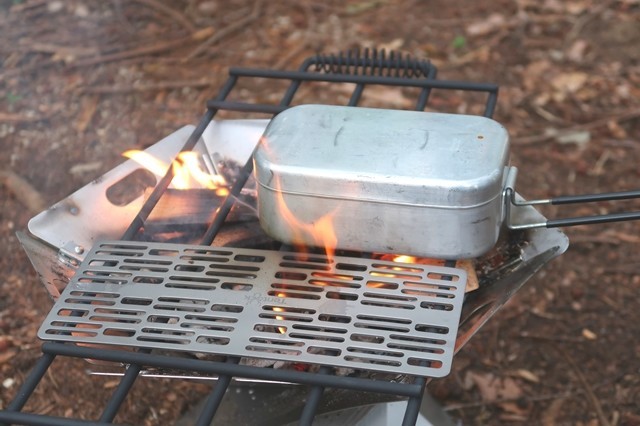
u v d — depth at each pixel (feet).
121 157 8.30
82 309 3.31
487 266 4.00
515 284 3.96
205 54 9.86
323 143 3.53
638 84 9.39
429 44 10.07
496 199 3.36
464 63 9.75
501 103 9.10
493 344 6.51
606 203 7.91
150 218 4.27
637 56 9.84
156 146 4.62
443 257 3.42
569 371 6.29
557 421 5.94
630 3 10.69
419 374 2.94
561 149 8.55
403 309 3.20
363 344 3.08
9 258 7.20
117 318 3.25
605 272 7.12
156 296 3.34
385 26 10.44
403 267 3.40
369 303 3.25
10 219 7.58
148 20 10.45
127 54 9.73
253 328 3.17
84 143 8.51
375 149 3.48
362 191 3.33
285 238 3.55
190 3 10.77
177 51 9.91
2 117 8.80
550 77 9.52
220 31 10.23
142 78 9.44
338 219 3.42
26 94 9.18
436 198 3.27
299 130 3.65
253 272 3.43
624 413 5.97
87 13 10.55
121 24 10.35
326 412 4.05
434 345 3.04
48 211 4.19
